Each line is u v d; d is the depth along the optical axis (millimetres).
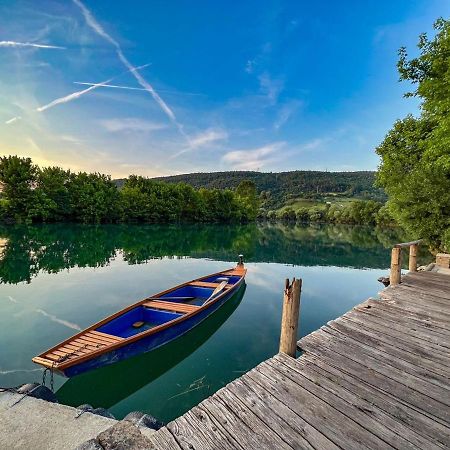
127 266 15492
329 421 2492
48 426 2604
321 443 2264
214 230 43594
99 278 12641
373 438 2314
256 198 82938
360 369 3287
